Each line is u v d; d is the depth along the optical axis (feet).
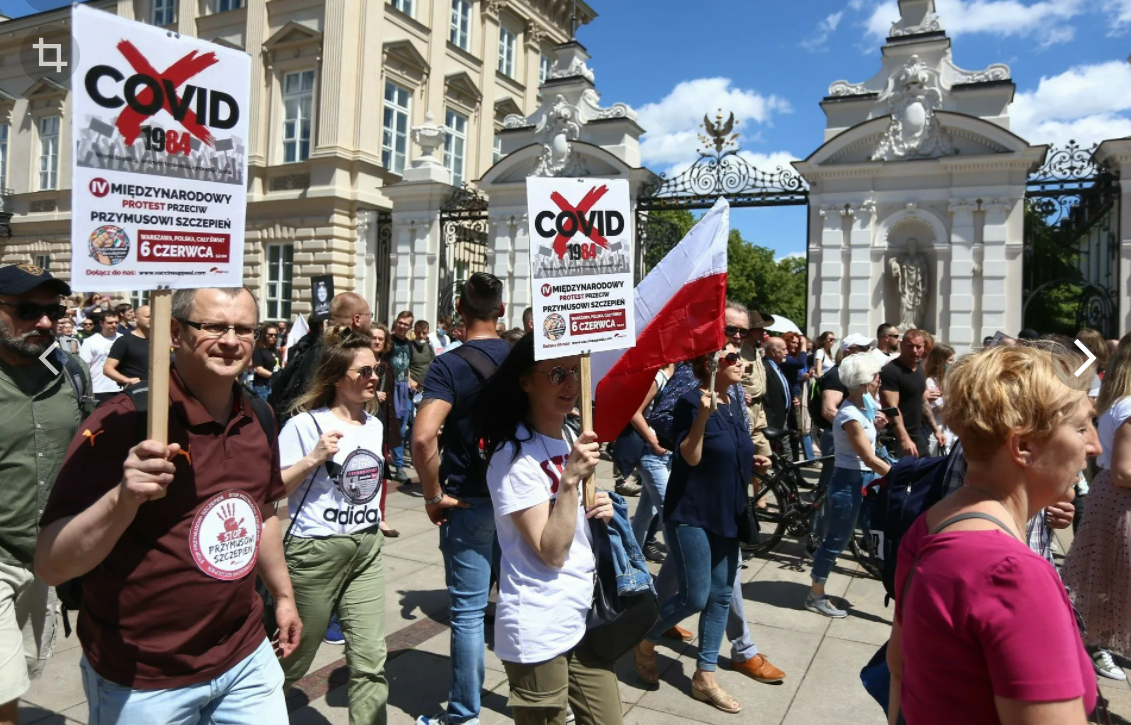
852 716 12.41
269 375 32.89
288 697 12.57
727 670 14.05
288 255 64.85
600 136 49.42
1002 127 39.24
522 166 51.26
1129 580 11.24
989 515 5.05
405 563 19.97
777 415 25.14
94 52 5.63
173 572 6.47
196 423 6.72
